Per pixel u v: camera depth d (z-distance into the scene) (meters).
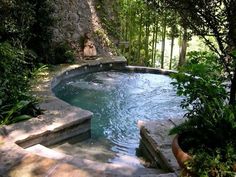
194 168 2.54
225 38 2.79
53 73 7.94
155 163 4.09
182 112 6.46
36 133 4.27
